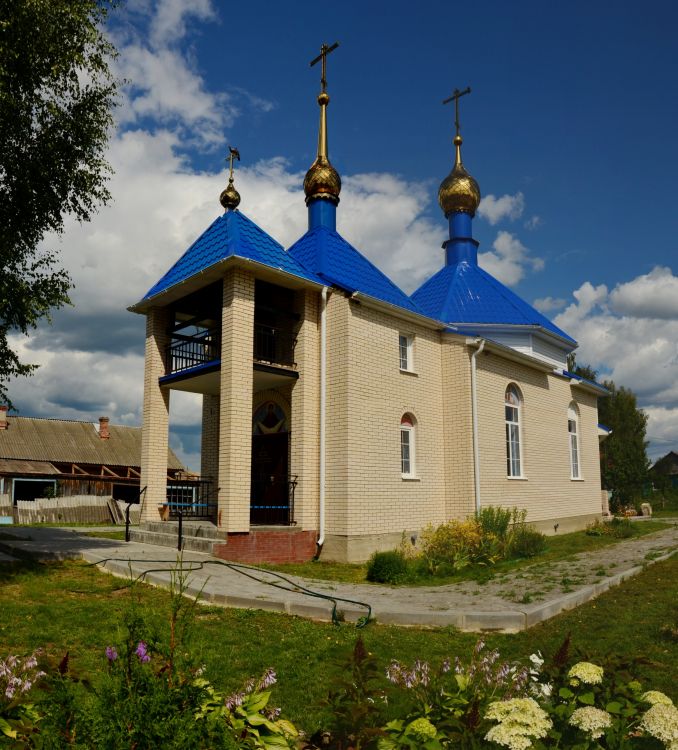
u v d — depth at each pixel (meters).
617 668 4.57
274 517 15.86
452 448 16.81
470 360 16.95
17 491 33.06
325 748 4.39
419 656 7.20
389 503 15.00
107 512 29.19
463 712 3.94
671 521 26.02
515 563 13.69
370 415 14.88
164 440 16.09
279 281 14.79
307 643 7.41
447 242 23.94
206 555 12.98
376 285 16.92
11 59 10.49
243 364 13.86
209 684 3.78
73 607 8.44
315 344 15.30
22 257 11.81
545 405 20.73
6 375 11.68
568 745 3.97
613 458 41.56
